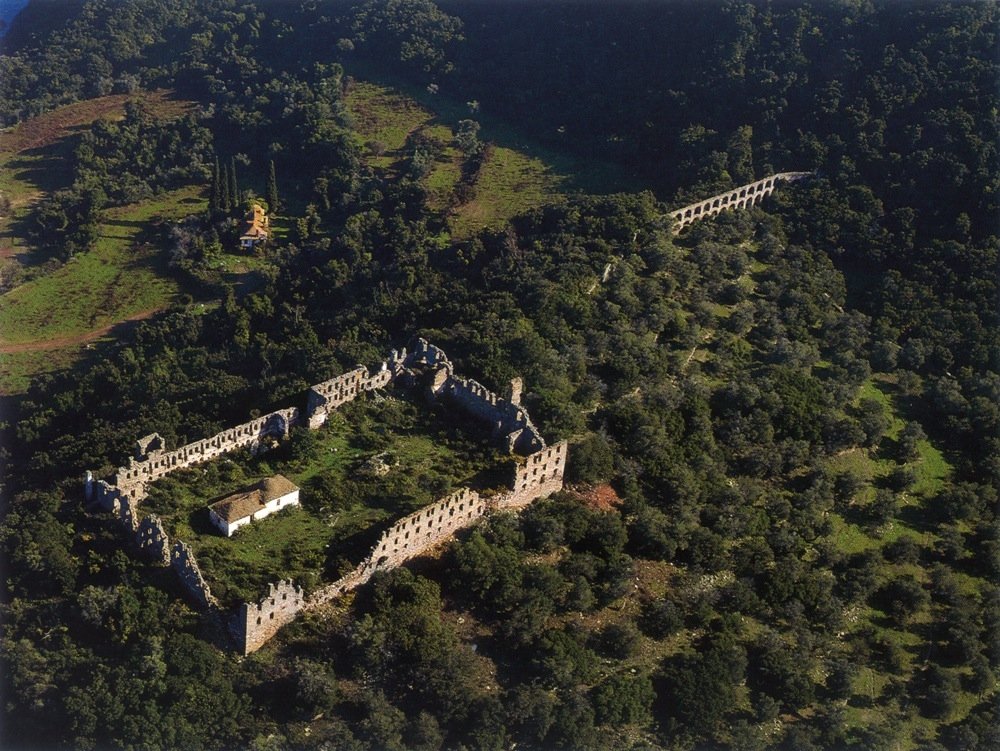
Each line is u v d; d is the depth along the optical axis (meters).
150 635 108.00
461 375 149.00
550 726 107.56
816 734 115.94
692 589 126.12
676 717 112.50
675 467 139.12
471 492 122.31
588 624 119.12
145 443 132.75
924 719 122.88
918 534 147.88
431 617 111.50
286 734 102.50
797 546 137.38
